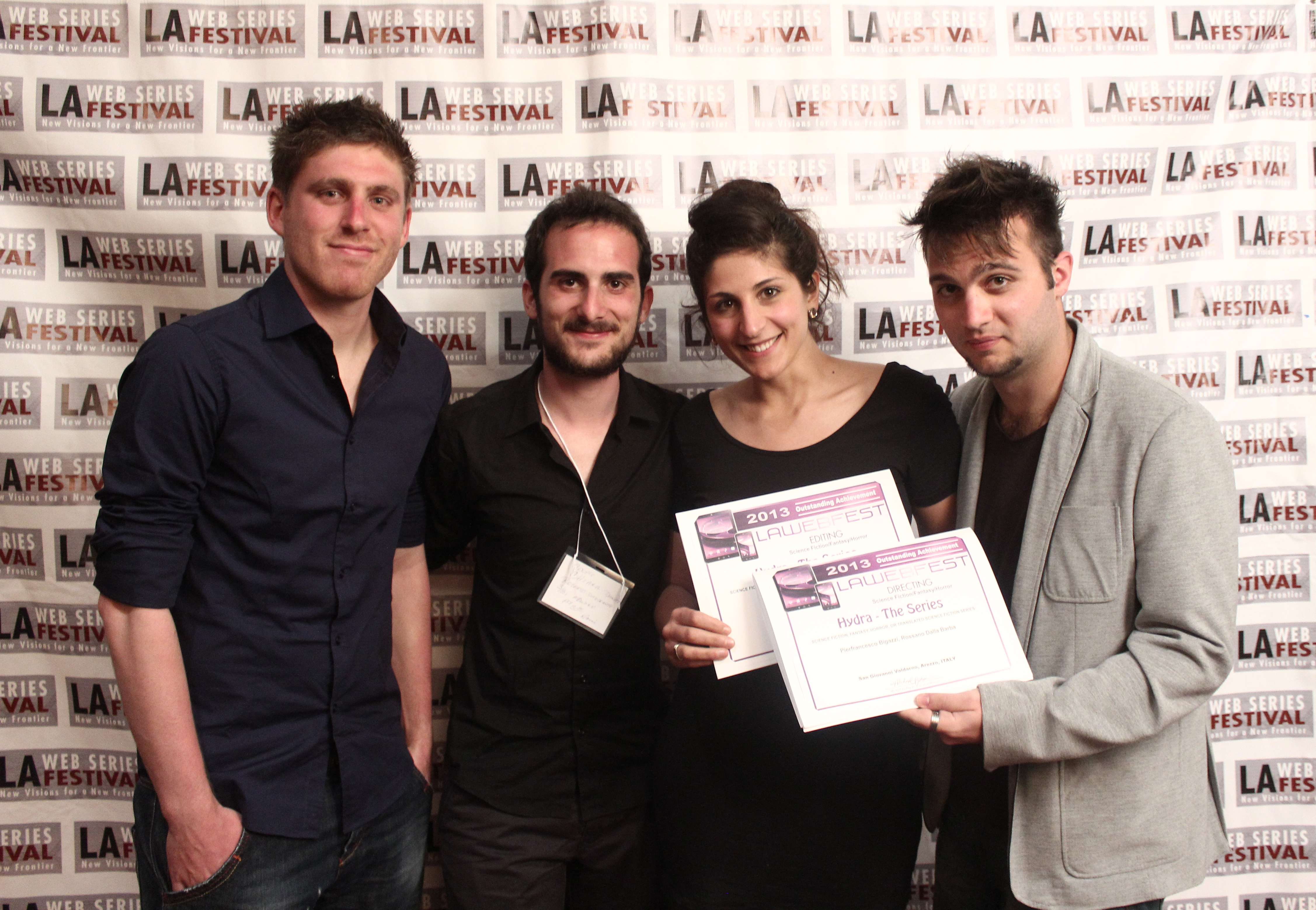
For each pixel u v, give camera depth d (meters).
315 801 1.26
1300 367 1.87
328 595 1.26
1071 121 1.86
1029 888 1.15
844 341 1.87
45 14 1.76
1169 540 1.06
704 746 1.33
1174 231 1.87
